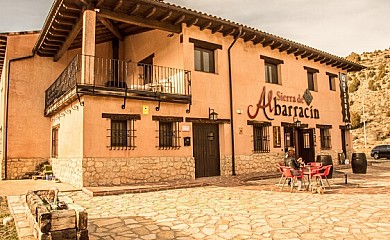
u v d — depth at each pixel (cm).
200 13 1071
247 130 1286
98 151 903
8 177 1235
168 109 1055
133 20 1012
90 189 817
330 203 657
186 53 1116
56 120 1229
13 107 1276
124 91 949
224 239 431
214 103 1185
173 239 434
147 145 996
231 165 1212
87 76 898
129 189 826
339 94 1819
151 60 1274
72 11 959
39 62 1345
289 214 565
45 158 1327
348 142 1842
